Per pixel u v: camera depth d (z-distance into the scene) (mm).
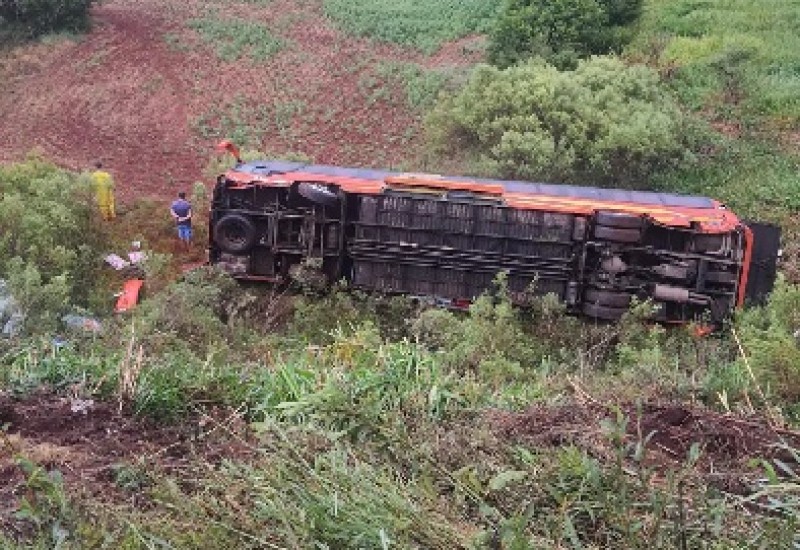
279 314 14625
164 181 21969
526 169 19172
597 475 4805
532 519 4754
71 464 5750
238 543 4715
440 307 14938
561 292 14781
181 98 26688
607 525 4660
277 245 15195
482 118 20953
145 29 31109
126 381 6699
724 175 20906
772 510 4840
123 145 23906
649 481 4902
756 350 8023
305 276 14852
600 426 5629
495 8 32688
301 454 5453
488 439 5801
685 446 5848
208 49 29797
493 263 14789
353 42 31094
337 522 4621
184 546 4719
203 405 6695
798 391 7336
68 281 14414
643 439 5559
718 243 14328
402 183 14898
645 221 14266
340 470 5023
